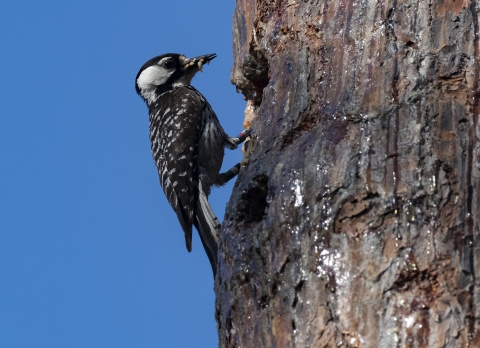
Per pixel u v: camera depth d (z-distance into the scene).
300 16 9.59
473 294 6.71
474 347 6.51
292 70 9.20
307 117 8.55
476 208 7.12
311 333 7.05
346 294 6.98
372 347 6.68
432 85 7.96
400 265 6.91
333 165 7.67
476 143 7.51
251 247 8.10
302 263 7.41
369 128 7.77
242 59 11.39
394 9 8.51
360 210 7.31
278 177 8.05
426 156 7.44
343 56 8.62
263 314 7.67
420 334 6.59
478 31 8.15
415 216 7.10
